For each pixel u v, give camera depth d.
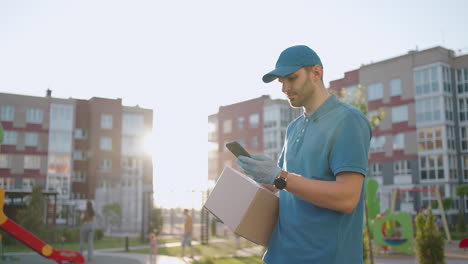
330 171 2.10
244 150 2.14
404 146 40.25
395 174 40.44
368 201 18.59
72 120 52.47
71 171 51.47
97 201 43.97
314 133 2.17
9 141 48.88
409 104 40.38
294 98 2.22
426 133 39.16
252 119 53.09
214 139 56.66
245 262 13.80
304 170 2.18
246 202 2.17
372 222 17.33
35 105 50.75
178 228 33.47
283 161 2.54
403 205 39.47
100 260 14.80
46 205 27.55
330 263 2.04
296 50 2.16
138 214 43.75
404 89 40.81
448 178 37.38
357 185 1.97
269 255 2.22
